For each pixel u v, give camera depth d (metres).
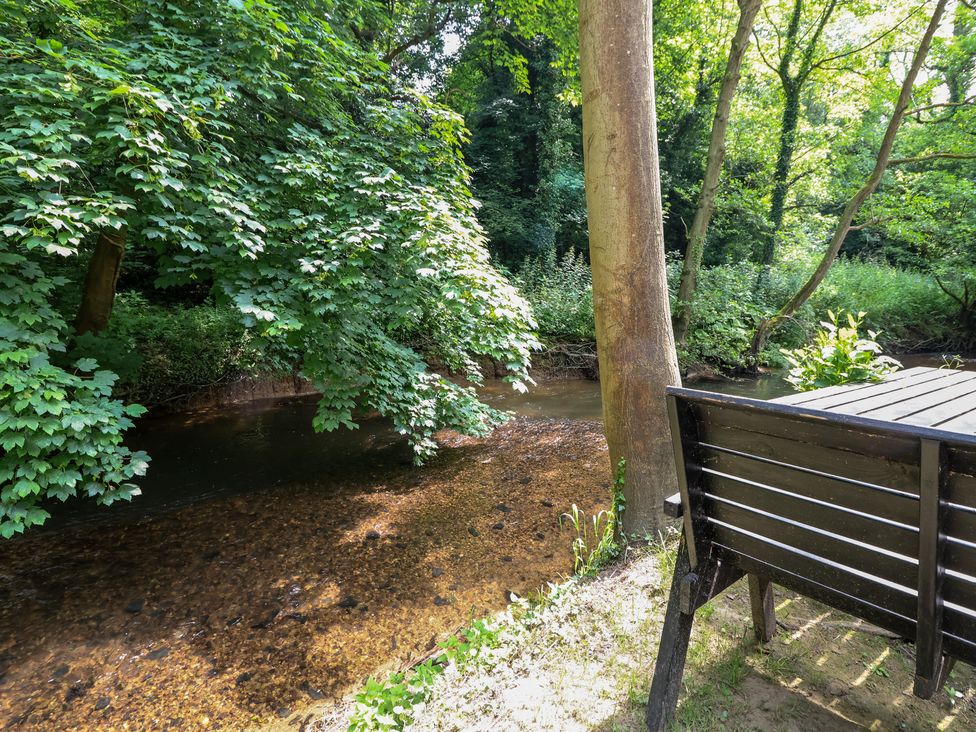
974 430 1.05
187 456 5.43
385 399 4.50
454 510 4.10
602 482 4.53
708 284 11.62
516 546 3.51
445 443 5.84
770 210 12.62
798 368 2.90
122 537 3.71
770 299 12.19
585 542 3.47
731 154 13.72
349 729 1.45
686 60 12.08
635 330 2.75
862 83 11.45
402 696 1.56
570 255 12.38
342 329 4.27
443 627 2.70
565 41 10.88
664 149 15.21
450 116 4.45
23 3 3.32
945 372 1.96
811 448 0.96
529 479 4.68
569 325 10.03
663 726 1.33
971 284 12.80
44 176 2.64
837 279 13.46
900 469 0.84
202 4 3.86
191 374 7.25
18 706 2.22
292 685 2.33
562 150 14.20
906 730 1.33
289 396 8.13
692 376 9.78
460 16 12.73
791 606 1.92
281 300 3.65
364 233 3.71
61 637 2.66
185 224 3.42
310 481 4.77
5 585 3.10
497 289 4.10
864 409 1.26
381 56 5.20
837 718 1.38
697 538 1.21
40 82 3.03
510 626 1.95
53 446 2.67
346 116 4.83
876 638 1.71
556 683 1.59
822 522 0.99
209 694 2.28
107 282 5.24
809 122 15.12
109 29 4.05
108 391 2.84
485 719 1.45
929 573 0.81
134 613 2.86
